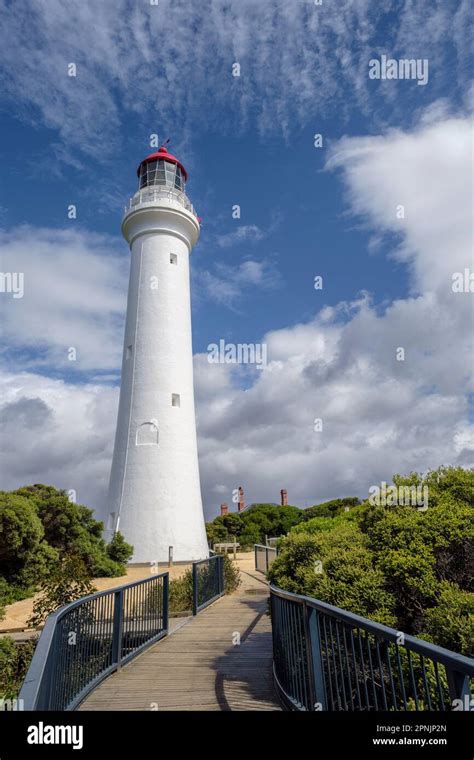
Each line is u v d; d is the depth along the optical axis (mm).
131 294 25609
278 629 6102
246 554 30031
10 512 14773
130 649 8047
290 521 39906
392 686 3152
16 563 15023
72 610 5480
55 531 18156
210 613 11914
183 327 25156
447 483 7738
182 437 23250
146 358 23875
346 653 3914
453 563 5922
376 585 5676
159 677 6930
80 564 9969
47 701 3916
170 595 12633
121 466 22984
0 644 7766
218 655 8102
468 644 4266
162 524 21688
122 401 24219
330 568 6141
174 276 25484
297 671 5090
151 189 26406
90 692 6145
